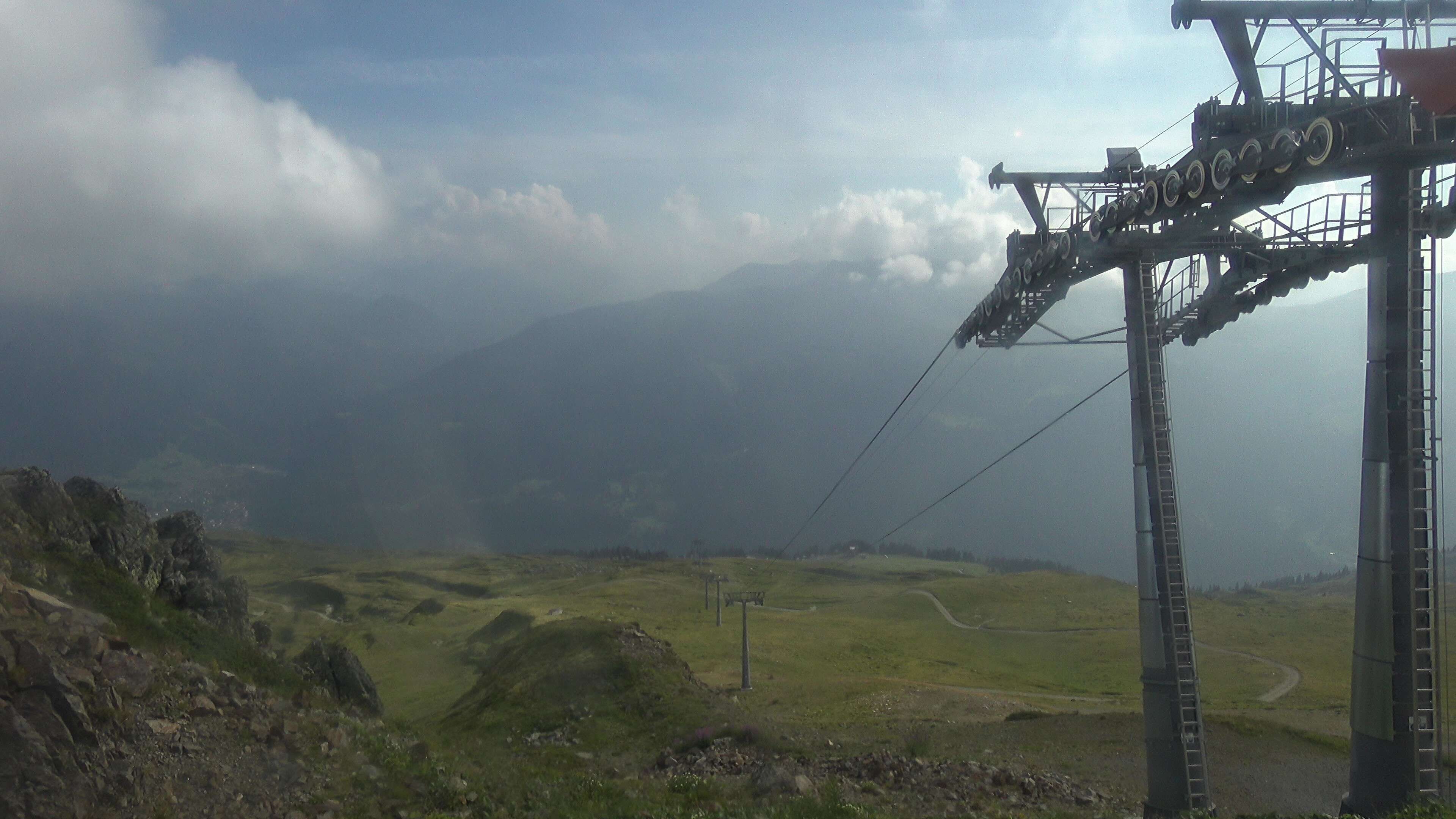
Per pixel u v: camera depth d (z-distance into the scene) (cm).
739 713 4275
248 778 1631
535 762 3098
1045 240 2766
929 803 2656
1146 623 2497
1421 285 1753
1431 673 1734
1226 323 2922
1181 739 2405
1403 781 1728
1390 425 1758
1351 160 1748
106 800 1413
